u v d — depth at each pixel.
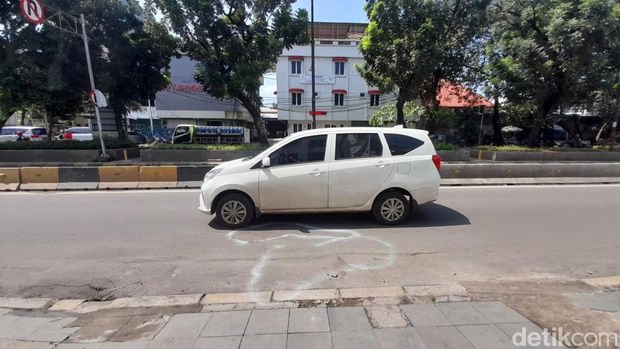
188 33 14.64
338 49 34.38
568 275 3.89
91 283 3.84
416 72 14.97
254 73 14.75
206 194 5.74
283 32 14.78
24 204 7.67
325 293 3.40
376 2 15.21
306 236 5.33
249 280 3.82
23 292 3.66
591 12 13.27
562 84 16.06
